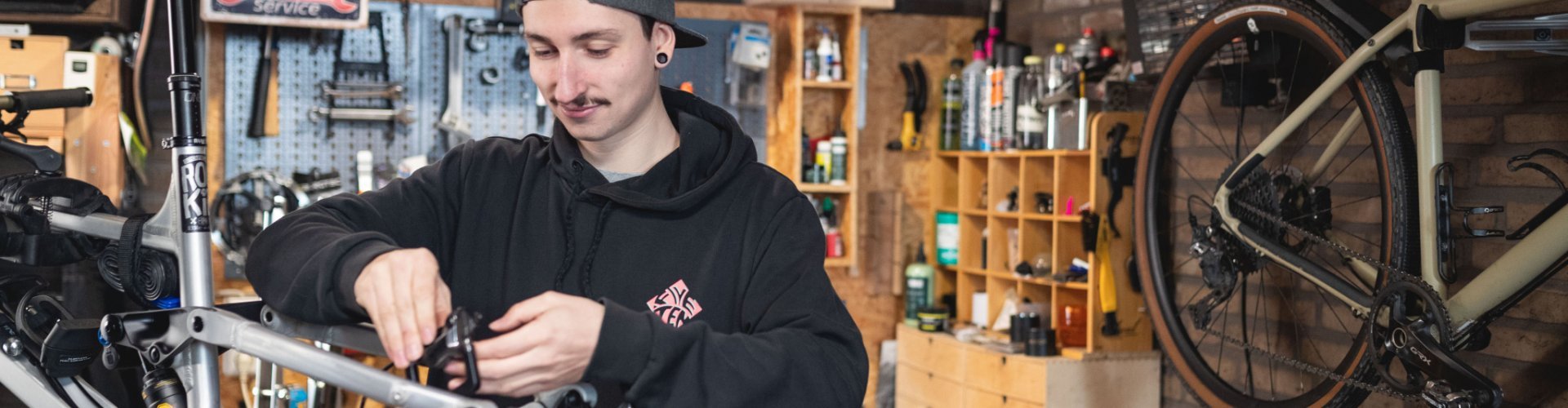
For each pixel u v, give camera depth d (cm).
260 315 125
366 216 134
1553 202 224
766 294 131
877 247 489
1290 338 343
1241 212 286
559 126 144
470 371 91
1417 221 240
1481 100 283
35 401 157
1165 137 339
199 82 129
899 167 495
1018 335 411
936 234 486
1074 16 443
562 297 97
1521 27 227
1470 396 214
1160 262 340
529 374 94
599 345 96
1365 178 311
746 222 138
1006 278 445
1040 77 434
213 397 117
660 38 135
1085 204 404
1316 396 269
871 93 489
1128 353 398
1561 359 263
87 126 368
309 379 395
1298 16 273
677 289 136
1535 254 216
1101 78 409
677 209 137
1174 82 332
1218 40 309
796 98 452
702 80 463
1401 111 245
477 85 444
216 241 416
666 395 103
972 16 498
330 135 432
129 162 389
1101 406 395
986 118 457
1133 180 397
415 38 438
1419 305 235
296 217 123
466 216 146
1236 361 368
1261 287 352
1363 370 250
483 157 150
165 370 121
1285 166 288
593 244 138
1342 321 315
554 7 123
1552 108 262
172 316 117
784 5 451
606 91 126
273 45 426
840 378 117
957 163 495
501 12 436
